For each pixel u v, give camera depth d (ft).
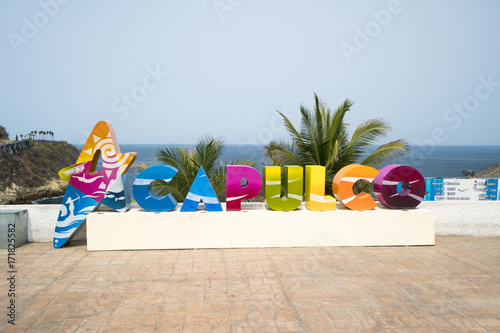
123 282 18.48
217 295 16.94
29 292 17.24
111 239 23.79
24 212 25.48
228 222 24.34
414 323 14.32
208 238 24.30
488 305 15.93
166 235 24.07
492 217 27.96
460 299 16.53
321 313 15.16
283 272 19.94
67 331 13.69
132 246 23.91
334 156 32.65
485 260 22.12
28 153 197.26
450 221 27.99
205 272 19.92
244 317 14.83
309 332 13.65
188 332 13.64
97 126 24.57
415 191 26.03
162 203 24.57
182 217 24.13
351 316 14.90
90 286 17.97
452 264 21.35
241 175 24.80
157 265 21.02
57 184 194.39
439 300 16.43
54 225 26.08
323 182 25.23
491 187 32.55
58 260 21.89
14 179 167.53
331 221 24.84
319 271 20.11
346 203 25.44
